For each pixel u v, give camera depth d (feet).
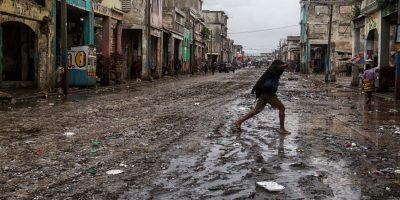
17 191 20.17
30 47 91.81
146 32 138.51
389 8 83.66
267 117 47.96
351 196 19.70
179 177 22.66
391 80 88.07
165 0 226.17
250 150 29.63
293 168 24.85
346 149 30.42
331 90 102.42
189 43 231.50
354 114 52.60
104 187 20.83
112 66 113.80
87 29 98.84
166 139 33.50
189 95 79.71
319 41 242.78
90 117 46.39
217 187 20.95
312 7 242.17
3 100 59.57
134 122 42.86
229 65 280.72
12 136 34.32
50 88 77.71
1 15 63.77
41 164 25.17
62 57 76.13
